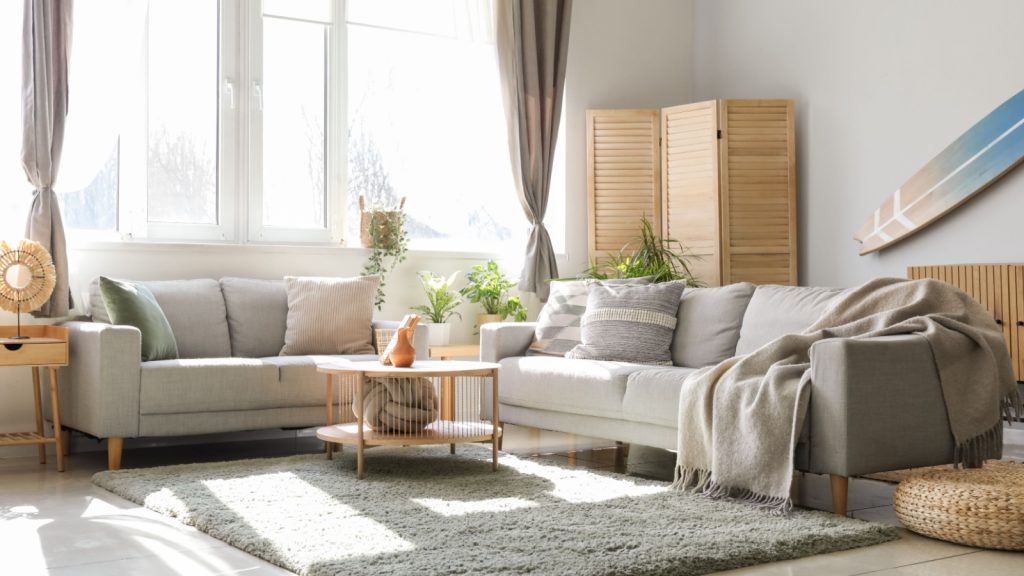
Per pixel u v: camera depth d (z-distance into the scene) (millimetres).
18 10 5152
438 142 6672
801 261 6715
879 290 3996
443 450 4977
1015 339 5148
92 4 5379
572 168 7047
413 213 6590
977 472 3527
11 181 5160
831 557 2971
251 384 4758
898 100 6066
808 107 6637
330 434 4324
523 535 3086
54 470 4586
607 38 7172
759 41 6961
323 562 2766
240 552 3008
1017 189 5426
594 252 6973
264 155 5984
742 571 2809
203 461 4875
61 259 5059
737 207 6613
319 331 5434
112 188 5543
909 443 3502
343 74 6223
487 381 5227
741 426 3607
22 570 2812
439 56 6652
